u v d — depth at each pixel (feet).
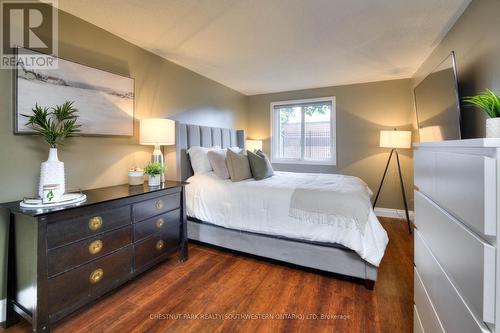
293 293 6.07
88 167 6.89
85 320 5.10
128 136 7.98
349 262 6.40
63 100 6.23
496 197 2.03
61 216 4.59
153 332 4.78
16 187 5.45
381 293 6.05
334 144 13.71
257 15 6.57
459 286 2.63
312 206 6.84
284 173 11.16
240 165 8.82
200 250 8.69
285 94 14.99
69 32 6.40
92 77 6.90
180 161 9.33
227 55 9.30
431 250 3.60
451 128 6.05
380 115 12.68
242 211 7.79
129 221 5.97
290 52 9.06
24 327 5.02
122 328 4.88
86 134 6.75
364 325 4.95
